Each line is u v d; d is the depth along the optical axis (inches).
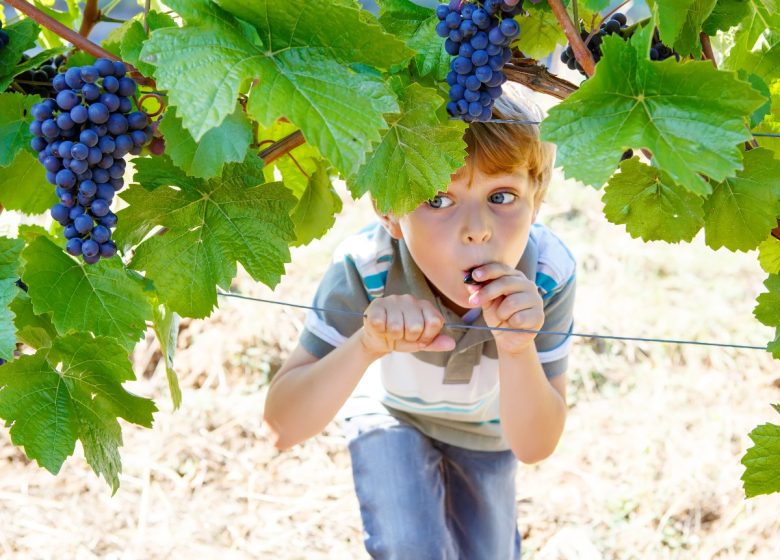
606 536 115.6
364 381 89.8
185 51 38.4
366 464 85.4
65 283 49.2
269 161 53.6
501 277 64.5
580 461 126.0
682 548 114.1
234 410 131.6
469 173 64.0
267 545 114.3
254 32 41.2
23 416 49.4
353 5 46.8
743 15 52.2
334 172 67.9
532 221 73.0
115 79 43.0
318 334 80.4
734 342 142.2
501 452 92.6
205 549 113.4
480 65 46.0
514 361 71.6
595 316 146.5
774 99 57.9
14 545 111.4
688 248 162.1
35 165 53.7
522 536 116.0
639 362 140.5
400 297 65.2
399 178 48.0
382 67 41.4
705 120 38.7
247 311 145.5
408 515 82.6
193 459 125.0
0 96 48.3
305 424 75.9
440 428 88.0
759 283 154.9
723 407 133.5
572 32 45.7
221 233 48.7
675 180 37.9
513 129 64.1
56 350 50.1
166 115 43.2
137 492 120.2
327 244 158.4
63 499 118.3
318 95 39.8
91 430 51.7
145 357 138.2
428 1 52.7
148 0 49.3
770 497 118.3
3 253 46.0
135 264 47.8
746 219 50.9
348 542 115.3
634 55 40.1
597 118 39.6
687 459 125.2
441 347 66.0
